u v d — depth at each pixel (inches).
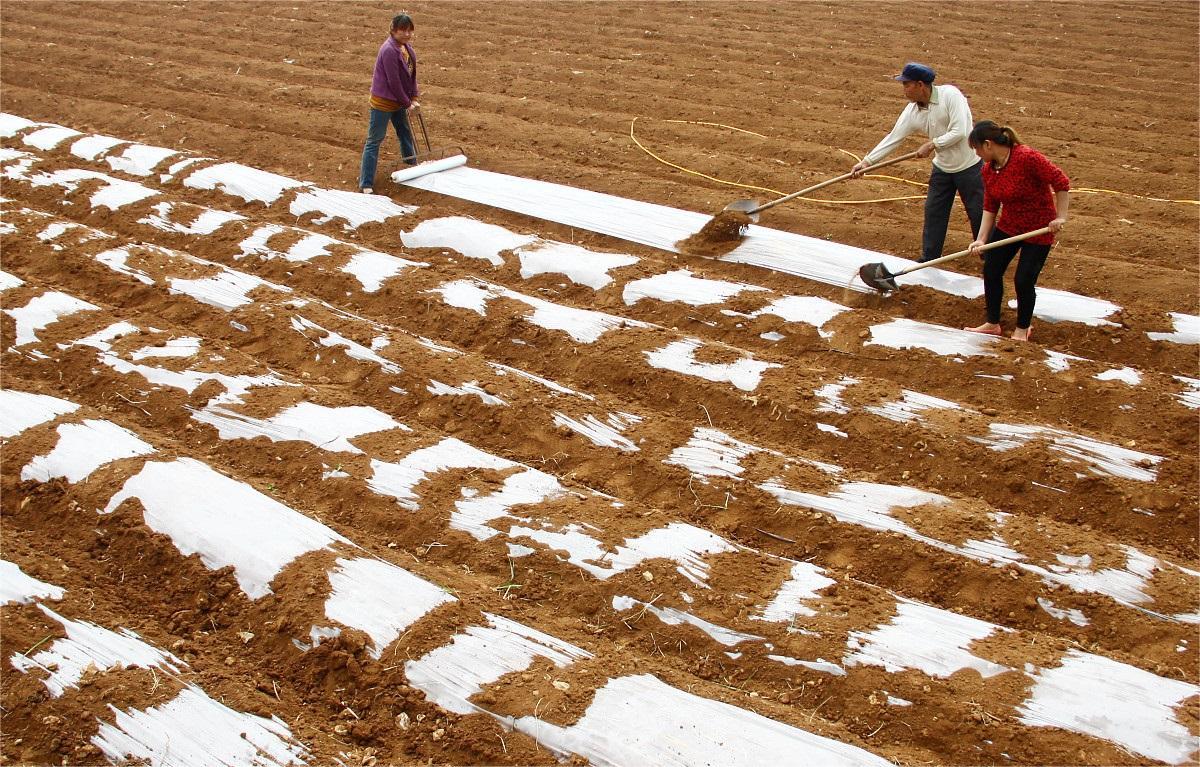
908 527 212.5
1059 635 190.2
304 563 199.5
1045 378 259.6
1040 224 257.0
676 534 210.2
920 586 203.2
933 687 173.9
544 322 292.7
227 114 486.6
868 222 355.3
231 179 396.2
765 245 334.3
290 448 239.0
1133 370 262.2
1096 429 247.1
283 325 290.7
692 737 162.7
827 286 317.1
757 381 262.8
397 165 416.5
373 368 273.3
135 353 275.6
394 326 300.7
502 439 249.6
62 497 222.2
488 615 189.9
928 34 647.1
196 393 259.0
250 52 602.5
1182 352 273.3
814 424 249.0
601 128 473.4
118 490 220.1
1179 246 332.8
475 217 375.6
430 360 274.1
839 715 174.2
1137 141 450.6
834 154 429.7
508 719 167.3
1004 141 248.4
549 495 224.2
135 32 639.8
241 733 167.2
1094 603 192.4
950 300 298.7
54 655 181.2
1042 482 226.7
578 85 536.1
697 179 410.3
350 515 220.8
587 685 173.3
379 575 196.7
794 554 213.3
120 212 370.3
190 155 419.5
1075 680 173.8
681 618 191.5
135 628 191.8
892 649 181.9
